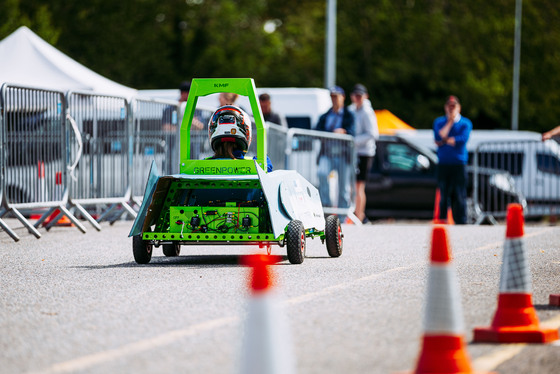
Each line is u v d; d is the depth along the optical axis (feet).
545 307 38.32
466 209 97.76
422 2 263.49
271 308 22.09
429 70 259.60
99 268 51.26
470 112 261.65
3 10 201.26
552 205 125.59
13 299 40.55
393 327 33.53
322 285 43.78
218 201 53.16
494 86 259.39
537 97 272.10
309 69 265.13
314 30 268.62
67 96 73.77
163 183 52.01
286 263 53.11
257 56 263.90
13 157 69.15
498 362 28.71
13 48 100.07
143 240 52.39
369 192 123.13
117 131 81.61
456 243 68.69
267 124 93.25
